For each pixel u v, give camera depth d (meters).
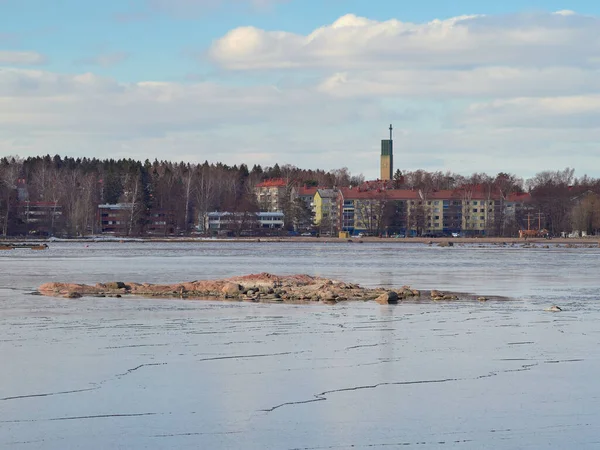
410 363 69.12
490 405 55.72
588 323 94.12
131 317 98.56
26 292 130.88
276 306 111.69
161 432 49.50
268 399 57.00
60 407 54.72
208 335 83.94
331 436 48.97
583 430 50.22
